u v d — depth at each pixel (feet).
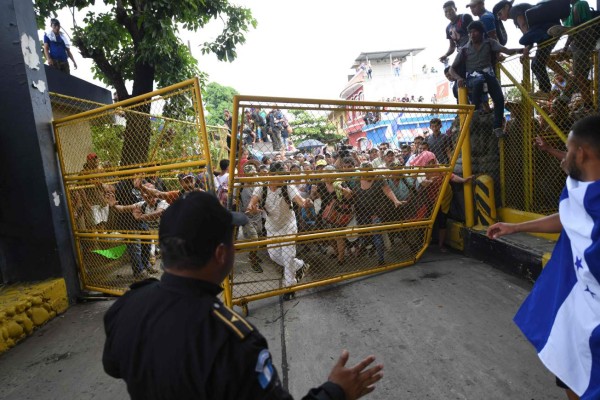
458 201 18.45
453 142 17.17
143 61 24.32
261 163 13.52
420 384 8.66
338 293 14.30
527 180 16.29
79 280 16.19
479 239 16.21
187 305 3.65
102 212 15.94
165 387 3.36
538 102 15.89
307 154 15.84
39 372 10.62
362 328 11.45
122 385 9.76
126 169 14.42
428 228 16.78
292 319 12.50
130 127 15.97
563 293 5.60
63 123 15.29
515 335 10.32
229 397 3.20
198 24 28.22
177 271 3.91
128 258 17.28
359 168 14.34
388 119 15.35
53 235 14.93
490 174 17.43
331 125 14.21
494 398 8.02
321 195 14.61
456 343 10.19
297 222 14.65
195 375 3.26
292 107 12.16
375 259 16.69
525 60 15.96
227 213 4.16
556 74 15.72
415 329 11.11
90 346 11.96
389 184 16.14
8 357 11.60
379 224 15.74
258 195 13.70
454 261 16.70
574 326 5.34
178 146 14.29
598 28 13.56
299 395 8.68
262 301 14.15
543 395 7.97
